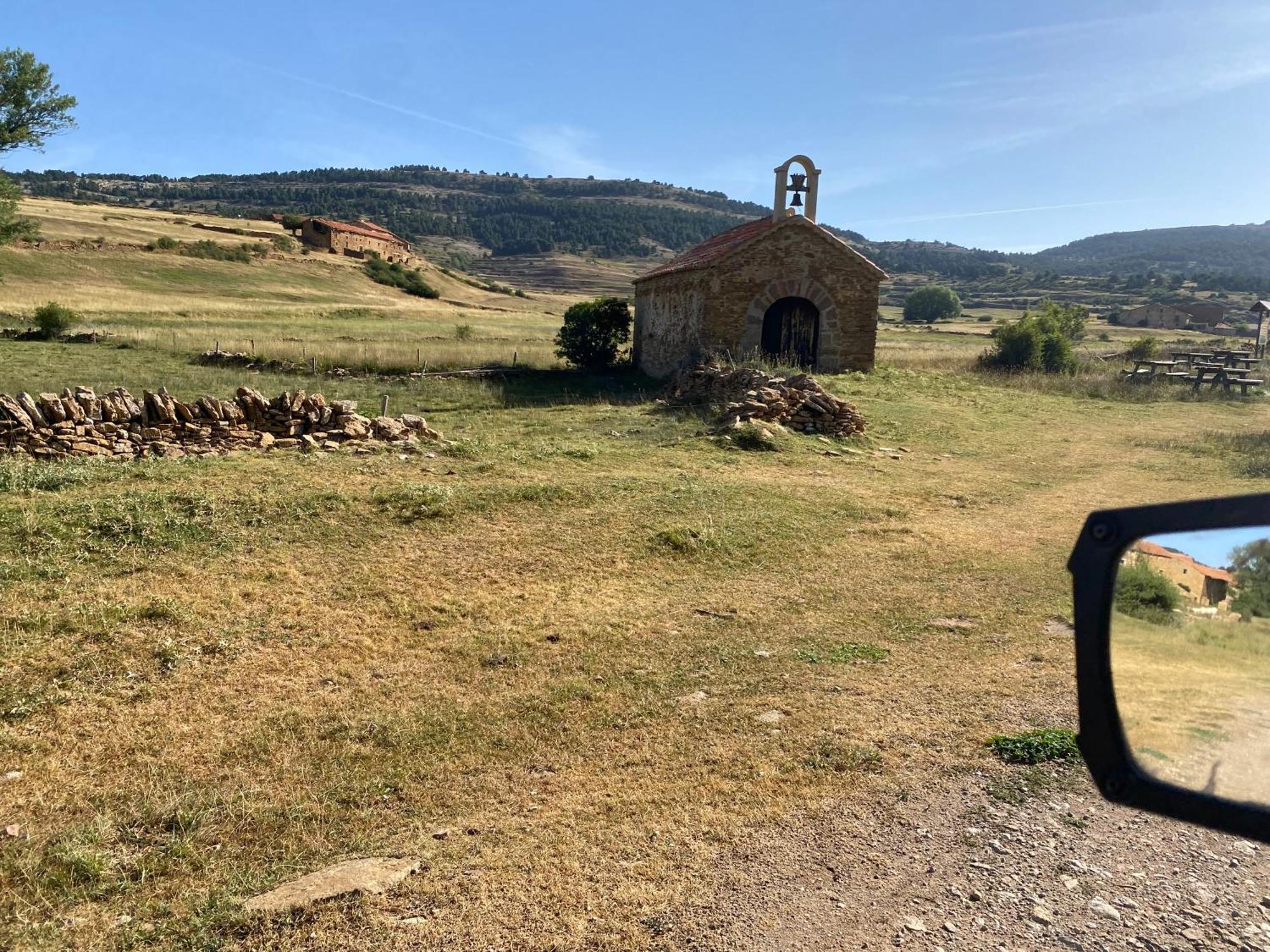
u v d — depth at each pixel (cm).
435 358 2658
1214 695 144
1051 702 498
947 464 1352
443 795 411
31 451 979
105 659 539
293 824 386
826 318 2250
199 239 10012
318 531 785
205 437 1084
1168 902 314
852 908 315
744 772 423
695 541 824
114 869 348
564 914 315
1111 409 2072
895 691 519
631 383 2322
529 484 965
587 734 471
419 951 296
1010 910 311
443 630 619
